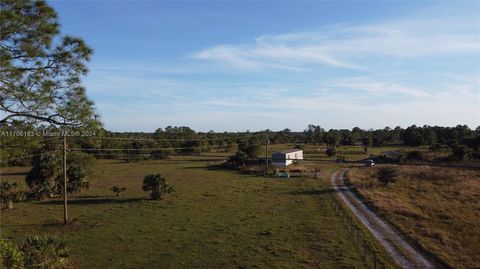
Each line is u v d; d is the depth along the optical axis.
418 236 31.58
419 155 112.50
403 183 66.19
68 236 33.81
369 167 94.06
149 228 36.69
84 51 16.36
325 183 69.25
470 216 38.91
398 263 25.52
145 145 145.25
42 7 14.50
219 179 78.06
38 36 14.80
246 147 118.31
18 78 14.83
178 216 42.31
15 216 42.53
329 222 38.19
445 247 28.44
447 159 105.31
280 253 28.22
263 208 46.38
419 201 48.81
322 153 139.75
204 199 53.75
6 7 13.95
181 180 76.88
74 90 16.81
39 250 23.80
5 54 13.80
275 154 102.56
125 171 95.44
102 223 38.97
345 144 183.38
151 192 56.69
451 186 61.25
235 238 32.66
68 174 60.88
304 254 27.91
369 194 54.25
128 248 30.05
